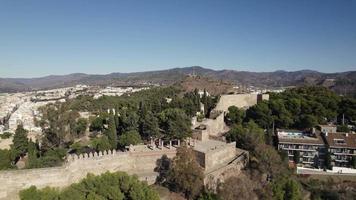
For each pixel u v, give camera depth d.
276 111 149.62
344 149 125.19
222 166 92.62
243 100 176.50
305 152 128.25
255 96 177.88
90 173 74.94
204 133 110.75
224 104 171.88
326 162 125.50
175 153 89.38
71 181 73.31
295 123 149.25
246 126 134.12
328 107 158.12
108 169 80.56
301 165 127.25
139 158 86.25
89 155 78.12
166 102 176.50
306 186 105.81
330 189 104.06
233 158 101.94
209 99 183.12
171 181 79.62
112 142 106.69
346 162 125.38
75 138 148.75
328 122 155.50
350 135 130.62
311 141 128.62
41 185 69.50
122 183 68.94
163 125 112.94
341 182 109.38
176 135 98.56
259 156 103.00
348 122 156.62
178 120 101.69
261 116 147.12
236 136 115.38
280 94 179.62
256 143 109.81
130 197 67.38
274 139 136.62
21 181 67.62
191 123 116.88
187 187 74.88
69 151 116.12
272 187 88.81
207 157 88.12
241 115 153.25
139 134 112.56
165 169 88.06
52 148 113.62
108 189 66.88
